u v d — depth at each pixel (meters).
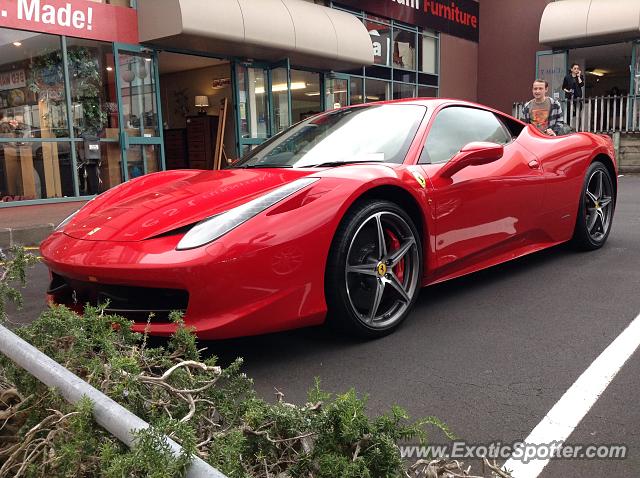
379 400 2.01
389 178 2.65
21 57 7.93
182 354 1.61
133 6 9.05
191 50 9.92
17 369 1.40
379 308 2.75
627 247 4.45
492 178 3.25
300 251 2.32
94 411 0.97
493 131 3.59
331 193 2.44
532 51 17.45
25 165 8.15
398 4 14.86
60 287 2.68
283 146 3.34
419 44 15.96
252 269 2.21
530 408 1.91
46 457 1.16
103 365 1.30
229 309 2.20
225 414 1.27
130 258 2.20
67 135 8.55
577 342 2.50
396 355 2.43
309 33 10.60
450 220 2.98
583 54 17.06
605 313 2.88
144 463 0.85
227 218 2.30
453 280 3.65
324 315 2.44
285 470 1.13
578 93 13.59
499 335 2.62
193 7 8.67
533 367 2.25
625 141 12.68
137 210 2.59
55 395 1.09
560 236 3.97
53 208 7.80
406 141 3.04
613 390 2.02
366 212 2.53
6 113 7.88
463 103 3.52
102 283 2.30
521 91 17.73
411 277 2.80
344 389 2.11
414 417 1.87
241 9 9.38
